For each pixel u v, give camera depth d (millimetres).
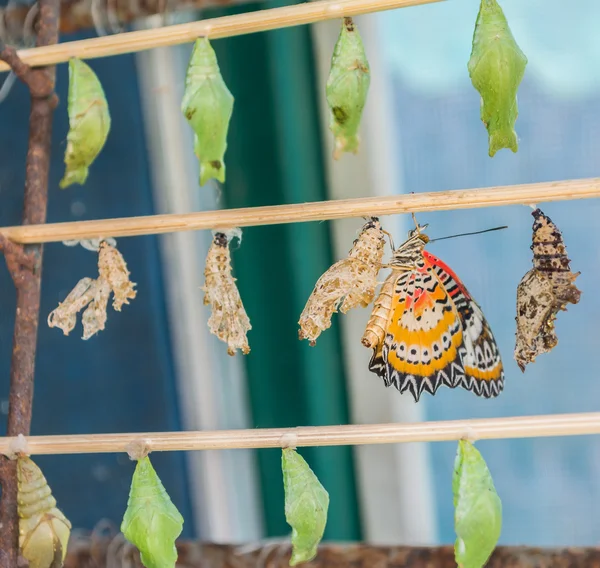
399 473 1008
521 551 742
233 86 987
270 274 1005
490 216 998
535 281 713
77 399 1035
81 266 1015
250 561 767
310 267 1001
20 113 985
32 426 1021
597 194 710
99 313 732
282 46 968
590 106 967
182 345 1045
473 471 711
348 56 720
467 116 995
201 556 771
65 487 1029
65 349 1023
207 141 724
